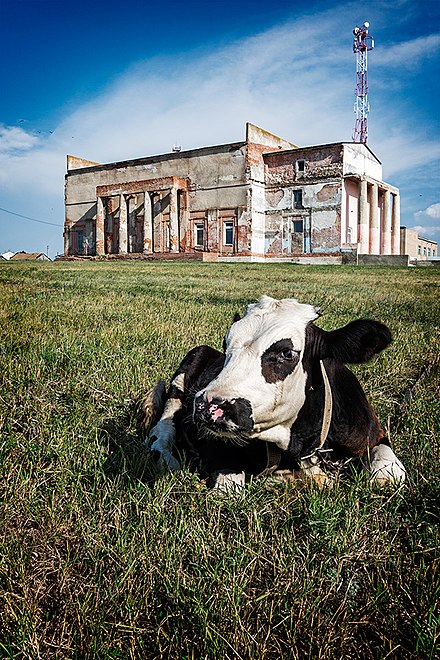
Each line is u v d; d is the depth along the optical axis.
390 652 2.80
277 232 61.91
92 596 3.20
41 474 4.60
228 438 4.16
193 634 2.97
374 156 63.72
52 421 5.71
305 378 4.37
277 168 61.59
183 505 4.18
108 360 7.89
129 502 4.12
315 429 4.47
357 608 3.16
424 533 3.79
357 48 65.50
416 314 13.70
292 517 3.99
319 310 4.59
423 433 5.51
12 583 3.32
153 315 12.18
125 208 66.00
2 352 8.03
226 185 61.72
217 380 4.06
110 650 2.85
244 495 4.22
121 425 5.90
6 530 3.81
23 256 95.44
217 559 3.49
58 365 7.68
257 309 4.55
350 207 60.53
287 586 3.23
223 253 61.88
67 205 74.38
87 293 17.50
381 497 4.22
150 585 3.27
